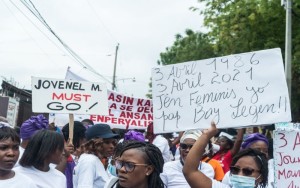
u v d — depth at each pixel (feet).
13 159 11.87
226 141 21.91
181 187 15.34
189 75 13.55
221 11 63.46
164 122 13.64
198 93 13.34
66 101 20.95
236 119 12.78
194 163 11.39
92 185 16.28
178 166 15.60
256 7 59.72
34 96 20.66
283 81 12.48
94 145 17.48
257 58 12.84
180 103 13.52
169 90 13.71
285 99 12.39
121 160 10.67
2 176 11.86
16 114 51.67
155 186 10.72
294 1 56.18
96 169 16.55
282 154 12.03
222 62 13.21
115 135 17.78
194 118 13.26
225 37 63.10
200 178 11.33
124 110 30.76
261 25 60.59
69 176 17.19
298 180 11.86
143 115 30.96
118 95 30.63
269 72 12.66
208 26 65.51
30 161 13.44
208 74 13.33
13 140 11.87
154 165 10.72
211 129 11.64
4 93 73.46
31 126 16.03
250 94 12.77
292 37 60.23
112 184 11.46
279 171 12.00
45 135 13.52
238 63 13.03
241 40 61.87
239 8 60.54
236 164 11.88
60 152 13.79
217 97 13.12
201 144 11.51
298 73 64.44
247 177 11.64
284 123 12.24
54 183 13.56
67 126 20.44
